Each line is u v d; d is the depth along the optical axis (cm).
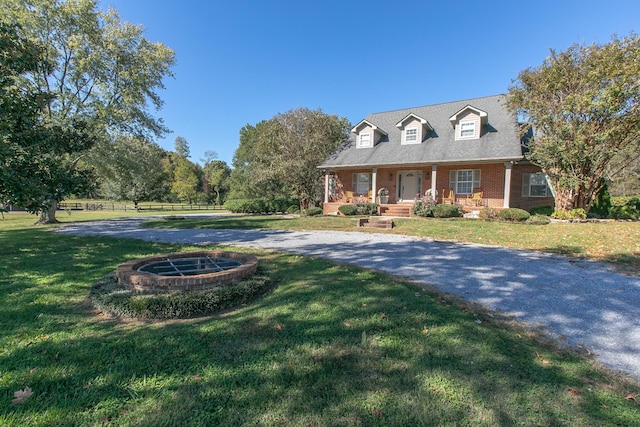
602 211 1422
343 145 2045
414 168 1773
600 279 524
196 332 312
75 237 1010
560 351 291
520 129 1365
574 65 1177
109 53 1606
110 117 1639
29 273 536
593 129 1139
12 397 211
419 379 238
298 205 2608
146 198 4897
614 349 300
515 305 405
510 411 205
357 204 1692
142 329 321
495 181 1557
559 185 1288
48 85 1487
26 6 1434
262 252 743
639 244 763
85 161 1677
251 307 386
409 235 1014
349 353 274
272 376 239
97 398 212
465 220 1299
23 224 1617
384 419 196
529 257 685
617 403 218
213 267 532
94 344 286
